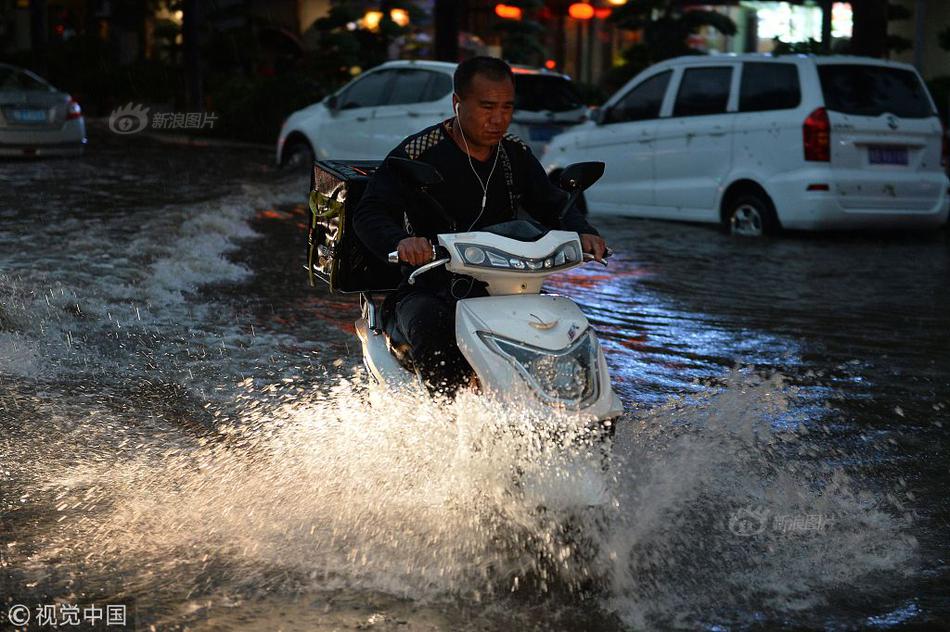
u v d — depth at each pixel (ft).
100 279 32.58
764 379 25.61
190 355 25.49
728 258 43.57
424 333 16.52
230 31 121.39
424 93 60.08
